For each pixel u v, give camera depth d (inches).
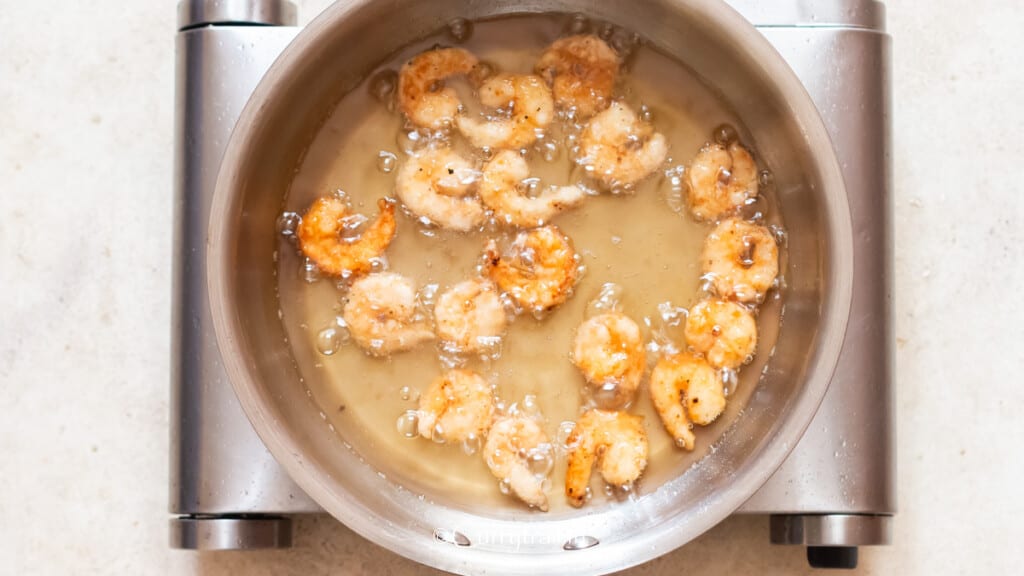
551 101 26.8
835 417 25.9
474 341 26.4
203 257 25.9
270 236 26.3
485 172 26.5
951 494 28.2
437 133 27.0
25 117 28.4
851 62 26.2
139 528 28.0
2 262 28.3
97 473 28.1
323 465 25.6
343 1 24.6
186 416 25.8
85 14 28.5
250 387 24.0
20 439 28.1
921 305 28.4
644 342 26.8
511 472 26.0
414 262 26.8
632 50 27.0
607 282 26.8
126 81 28.4
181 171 26.1
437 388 26.2
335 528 27.7
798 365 25.7
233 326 24.1
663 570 27.6
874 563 28.0
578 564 23.9
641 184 26.9
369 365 26.6
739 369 26.6
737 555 27.7
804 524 26.0
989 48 28.5
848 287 24.2
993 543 28.1
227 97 26.0
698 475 26.3
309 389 26.5
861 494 25.8
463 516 26.1
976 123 28.5
